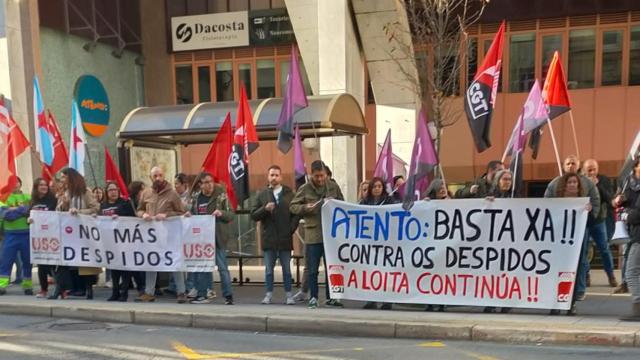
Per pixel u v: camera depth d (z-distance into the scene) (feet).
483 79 23.62
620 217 25.50
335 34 41.19
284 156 48.78
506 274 21.33
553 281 20.80
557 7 43.45
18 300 27.45
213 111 31.14
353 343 19.99
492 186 25.03
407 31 40.52
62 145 31.58
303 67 50.19
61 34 45.78
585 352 17.76
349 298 23.58
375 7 41.29
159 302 26.55
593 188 23.45
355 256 23.40
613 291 26.07
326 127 29.30
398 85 43.09
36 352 19.42
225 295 25.63
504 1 44.34
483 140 23.81
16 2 41.09
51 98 44.68
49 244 27.76
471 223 21.72
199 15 52.47
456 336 19.93
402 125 43.75
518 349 18.43
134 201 30.68
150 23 53.88
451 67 42.29
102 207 27.43
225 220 26.02
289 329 21.97
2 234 30.50
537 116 24.02
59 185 29.12
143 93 54.39
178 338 21.27
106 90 50.26
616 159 42.65
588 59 43.68
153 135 31.27
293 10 48.21
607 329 18.61
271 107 30.86
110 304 25.93
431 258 22.31
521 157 22.50
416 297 22.59
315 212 23.94
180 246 25.95
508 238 21.26
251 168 49.39
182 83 53.67
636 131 42.39
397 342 19.93
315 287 24.27
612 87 42.98
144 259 26.40
